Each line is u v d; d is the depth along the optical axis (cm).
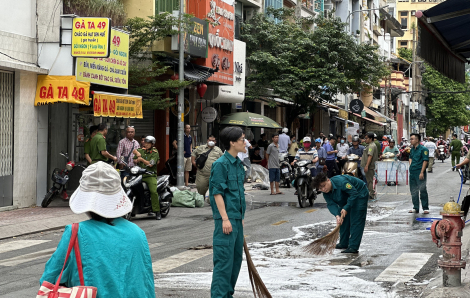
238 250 554
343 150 2227
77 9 1485
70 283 279
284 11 3061
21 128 1360
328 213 1348
